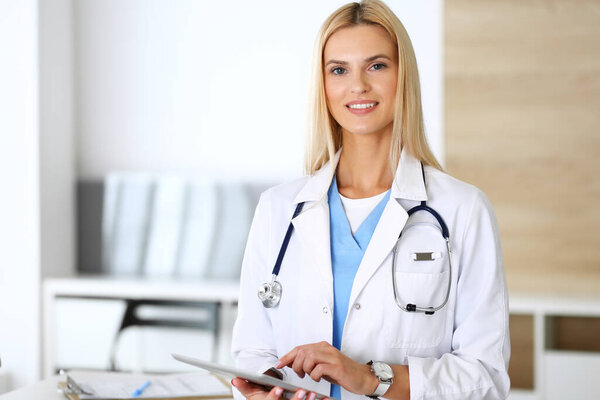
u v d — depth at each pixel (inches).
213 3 153.7
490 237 61.4
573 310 124.3
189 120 155.0
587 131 133.4
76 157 158.2
